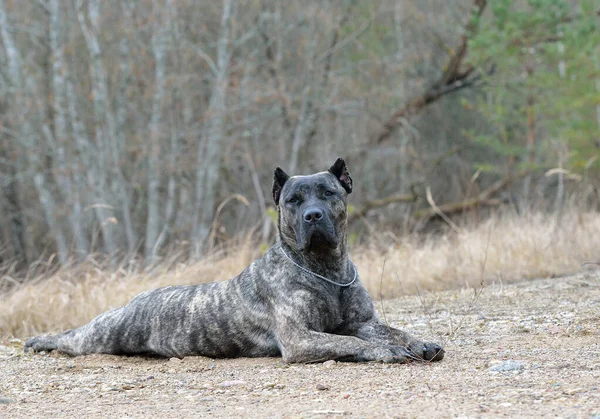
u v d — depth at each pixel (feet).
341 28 82.69
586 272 37.86
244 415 15.49
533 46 72.64
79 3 74.84
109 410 16.81
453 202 84.89
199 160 74.54
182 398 17.70
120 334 24.48
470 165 95.91
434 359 20.18
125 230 79.97
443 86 85.71
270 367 20.95
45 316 32.96
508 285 35.68
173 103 77.82
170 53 77.87
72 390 19.33
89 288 34.96
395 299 34.78
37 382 20.88
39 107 75.25
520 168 75.97
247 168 84.28
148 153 73.92
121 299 34.24
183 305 23.77
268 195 82.02
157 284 35.94
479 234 43.57
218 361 22.57
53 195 86.63
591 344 20.89
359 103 81.71
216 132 73.41
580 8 72.02
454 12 95.20
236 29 79.15
